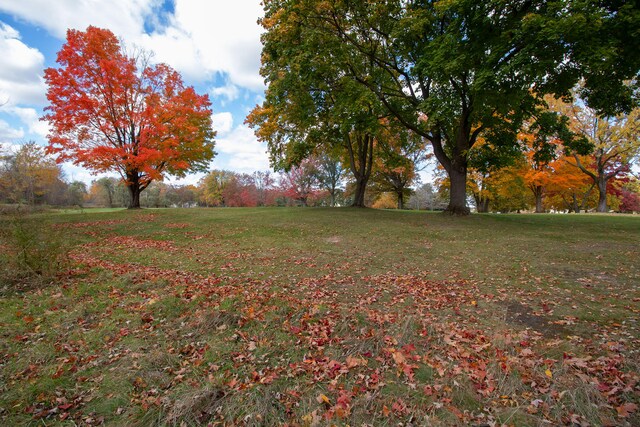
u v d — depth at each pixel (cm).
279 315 480
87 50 1766
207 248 1029
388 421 272
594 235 1170
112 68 1803
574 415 273
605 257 839
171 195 5934
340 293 610
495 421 272
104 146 1797
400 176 3419
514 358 362
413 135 2209
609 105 1209
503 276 707
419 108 1381
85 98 1762
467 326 465
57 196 3691
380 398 301
